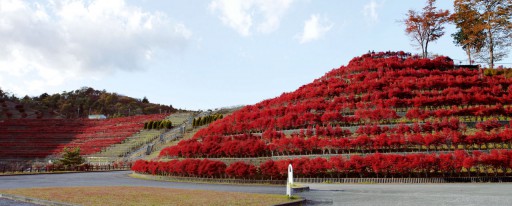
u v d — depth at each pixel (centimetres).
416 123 3716
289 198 2028
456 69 5512
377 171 3064
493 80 4756
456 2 6888
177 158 4428
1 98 16700
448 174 3064
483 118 3866
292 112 4509
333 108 4375
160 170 4097
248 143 3919
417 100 4162
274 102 5319
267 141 4075
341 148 3528
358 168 3111
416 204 1811
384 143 3388
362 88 4716
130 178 4203
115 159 7294
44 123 10881
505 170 3008
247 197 2081
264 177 3347
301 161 3253
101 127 10256
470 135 3312
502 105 4116
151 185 3212
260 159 3756
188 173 3753
